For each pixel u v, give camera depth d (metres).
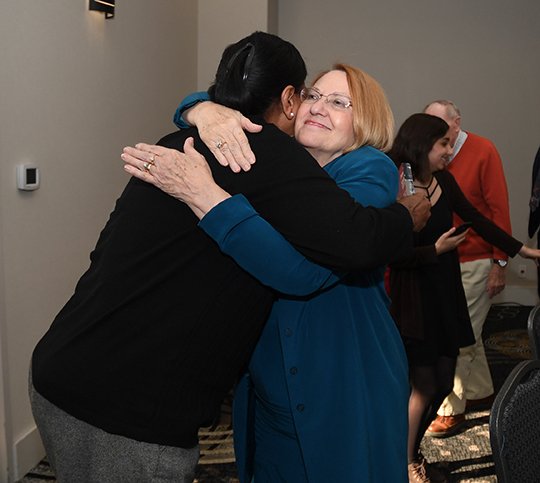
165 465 1.28
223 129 1.30
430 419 2.62
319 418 1.44
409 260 2.36
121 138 3.63
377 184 1.42
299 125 1.49
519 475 1.33
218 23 5.02
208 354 1.30
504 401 1.34
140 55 3.86
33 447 2.89
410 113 5.95
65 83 2.99
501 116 5.88
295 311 1.43
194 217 1.28
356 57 5.92
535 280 5.96
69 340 1.29
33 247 2.80
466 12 5.80
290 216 1.25
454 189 2.79
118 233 1.33
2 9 2.50
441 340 2.47
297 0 5.91
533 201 3.94
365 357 1.48
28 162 2.73
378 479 1.48
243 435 1.61
